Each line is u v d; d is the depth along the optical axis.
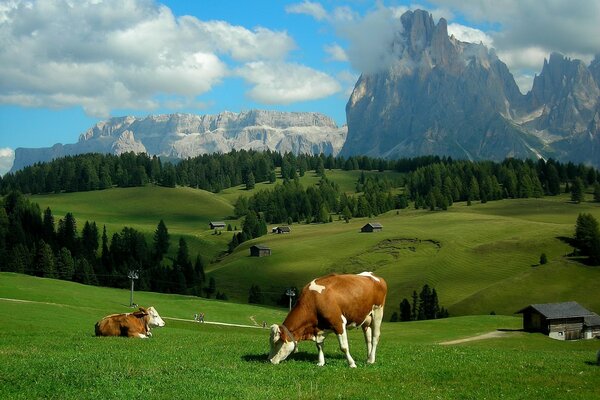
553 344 79.75
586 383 21.48
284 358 23.88
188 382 19.75
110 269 197.62
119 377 20.30
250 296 179.50
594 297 149.75
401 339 80.62
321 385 20.14
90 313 74.94
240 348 30.56
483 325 107.81
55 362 22.94
